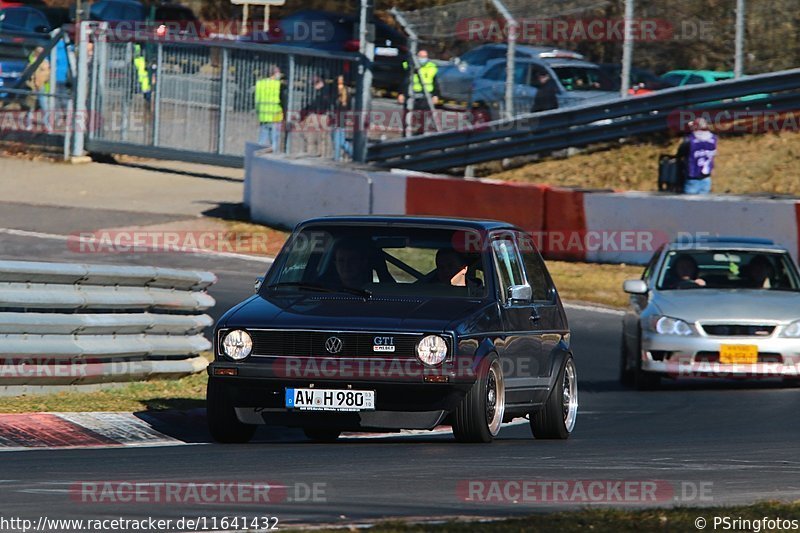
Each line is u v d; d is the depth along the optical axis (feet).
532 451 104.94
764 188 319.88
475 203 270.46
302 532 67.56
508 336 109.91
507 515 75.66
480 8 345.10
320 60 338.34
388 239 113.50
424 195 273.75
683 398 155.63
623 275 252.42
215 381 104.73
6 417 114.42
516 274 117.80
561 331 123.34
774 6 354.74
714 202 251.80
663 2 352.08
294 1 563.07
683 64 369.50
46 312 129.70
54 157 377.50
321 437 120.67
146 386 141.38
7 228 286.46
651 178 332.60
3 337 124.57
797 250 245.86
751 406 147.23
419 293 109.60
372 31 329.11
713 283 171.01
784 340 158.30
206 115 354.74
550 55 363.56
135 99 367.04
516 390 112.47
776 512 75.87
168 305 145.59
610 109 342.23
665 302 163.53
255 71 345.92
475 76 352.08
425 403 102.37
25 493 80.12
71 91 378.53
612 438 120.37
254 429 110.01
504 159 358.02
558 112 341.00
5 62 403.75
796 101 344.69
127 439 109.70
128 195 333.83
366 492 82.58
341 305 106.83
